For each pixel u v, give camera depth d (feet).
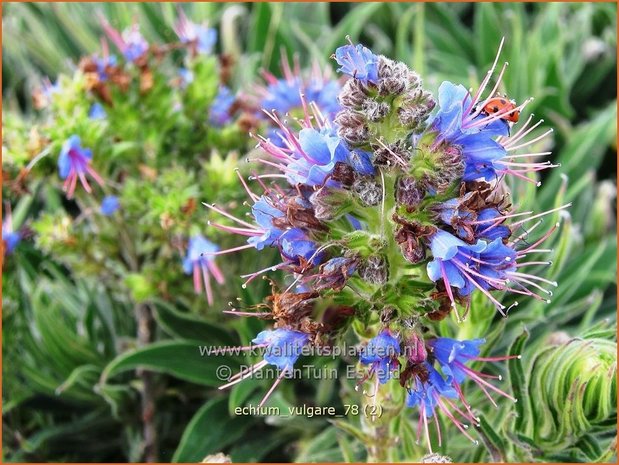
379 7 1.25
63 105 0.76
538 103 1.06
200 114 0.82
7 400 0.85
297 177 0.51
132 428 0.88
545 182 1.03
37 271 0.94
